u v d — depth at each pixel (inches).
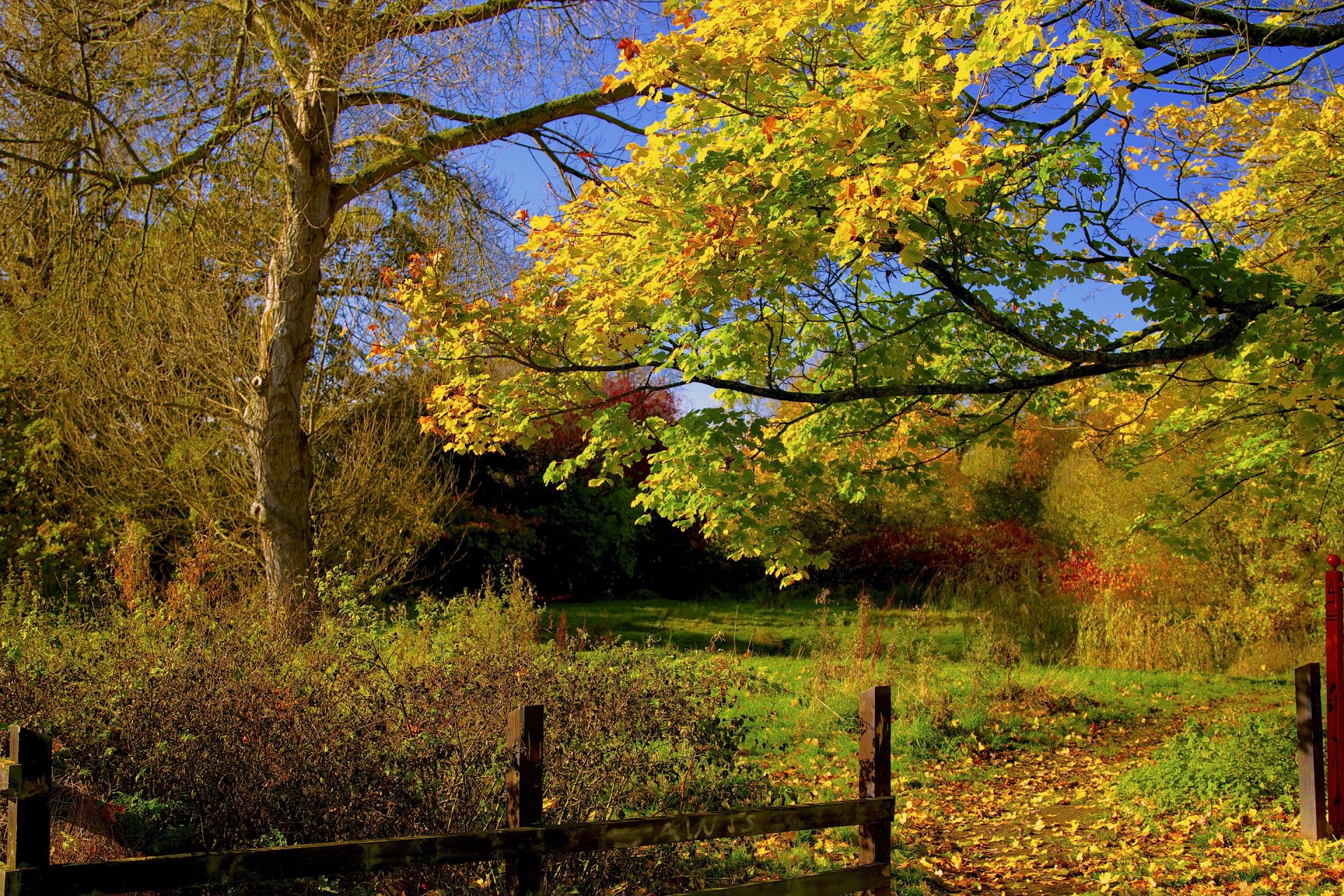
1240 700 441.1
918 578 797.9
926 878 216.7
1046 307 263.9
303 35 370.6
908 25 191.5
